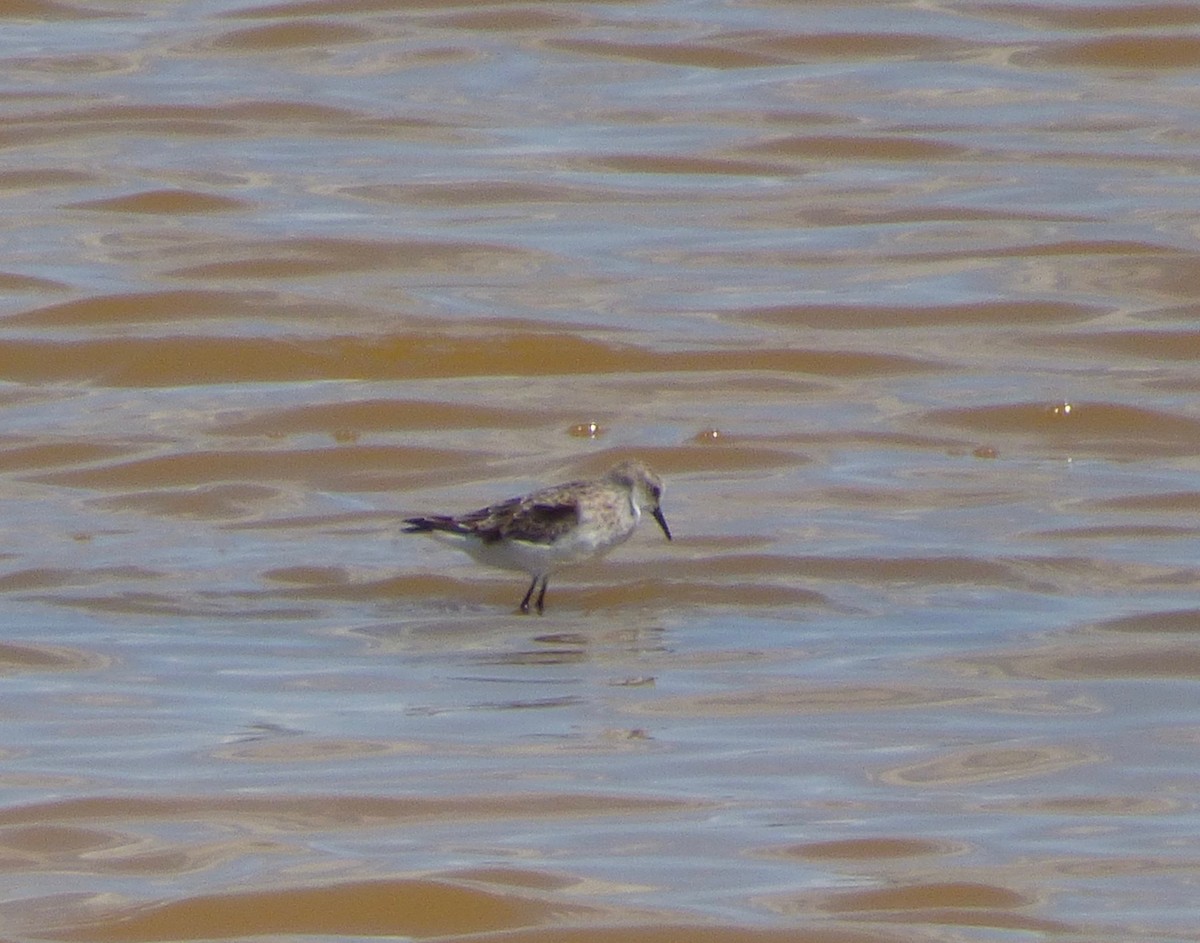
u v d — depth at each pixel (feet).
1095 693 45.21
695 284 78.64
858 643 48.91
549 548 50.42
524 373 70.13
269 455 62.54
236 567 54.19
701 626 50.24
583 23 111.45
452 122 97.86
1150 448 63.98
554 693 45.27
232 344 71.46
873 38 108.99
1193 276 78.84
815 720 43.57
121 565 54.13
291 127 96.84
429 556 55.11
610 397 67.82
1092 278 78.89
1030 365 70.79
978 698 44.91
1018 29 110.32
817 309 75.61
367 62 105.70
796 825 37.86
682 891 35.27
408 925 34.30
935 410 66.69
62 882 35.83
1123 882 35.55
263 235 82.48
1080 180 90.43
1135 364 70.90
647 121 98.17
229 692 45.27
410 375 69.87
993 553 54.95
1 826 37.88
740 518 57.88
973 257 81.30
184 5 114.11
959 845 37.06
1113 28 109.60
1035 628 49.78
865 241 83.56
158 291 75.72
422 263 80.38
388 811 38.55
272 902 34.88
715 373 70.03
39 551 55.16
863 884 35.50
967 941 33.47
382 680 46.16
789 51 107.55
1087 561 54.39
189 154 92.79
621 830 37.68
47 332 72.54
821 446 63.87
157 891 35.40
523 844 37.09
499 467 62.13
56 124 96.12
